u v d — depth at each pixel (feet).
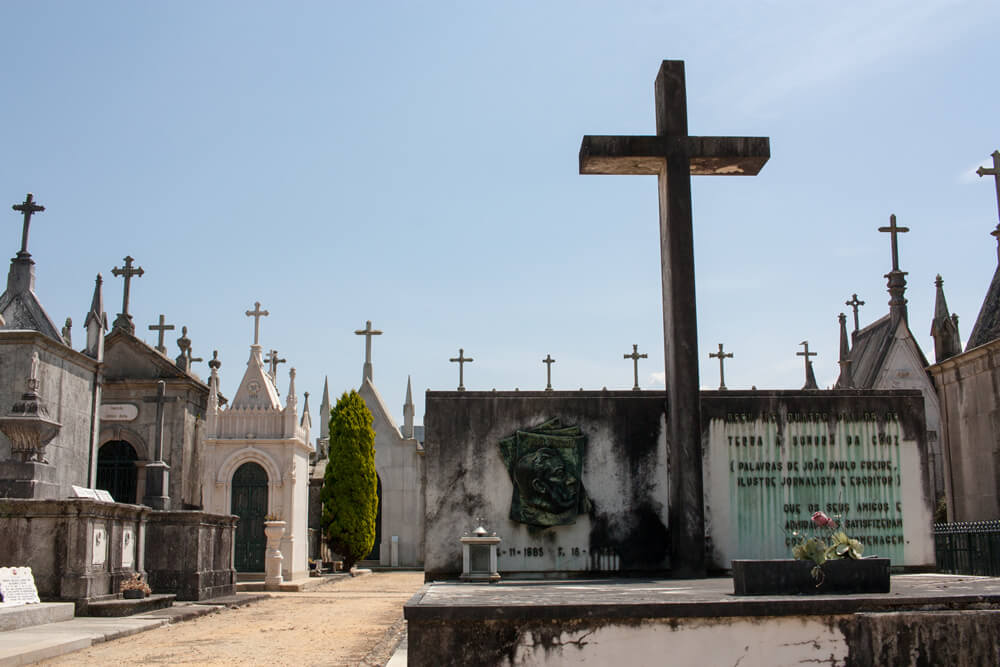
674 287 37.14
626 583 33.42
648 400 38.83
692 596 26.12
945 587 28.73
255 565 102.06
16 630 50.47
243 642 50.24
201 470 115.65
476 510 38.04
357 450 126.41
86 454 89.04
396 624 59.57
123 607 58.13
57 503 56.95
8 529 57.11
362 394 145.48
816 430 39.14
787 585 26.22
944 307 80.28
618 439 38.55
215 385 105.81
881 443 39.19
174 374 114.11
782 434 39.01
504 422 38.65
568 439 38.37
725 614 24.17
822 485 38.78
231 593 78.18
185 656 44.86
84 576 57.06
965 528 59.21
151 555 70.74
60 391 83.76
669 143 37.99
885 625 24.09
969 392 70.38
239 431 103.91
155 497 95.66
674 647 24.04
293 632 55.01
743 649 24.08
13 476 60.59
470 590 30.40
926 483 39.04
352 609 70.69
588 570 37.60
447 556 37.70
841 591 26.20
